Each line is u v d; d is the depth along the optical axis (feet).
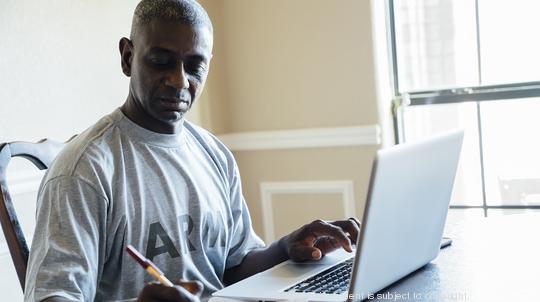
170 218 5.08
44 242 4.42
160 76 4.94
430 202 4.47
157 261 4.98
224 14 10.85
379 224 3.88
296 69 10.48
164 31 4.86
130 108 5.19
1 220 4.98
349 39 10.09
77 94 8.34
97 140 4.92
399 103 10.50
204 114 10.49
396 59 10.47
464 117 10.21
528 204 9.99
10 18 7.57
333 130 10.24
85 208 4.59
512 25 9.78
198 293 3.82
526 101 9.84
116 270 4.90
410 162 4.06
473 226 5.90
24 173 7.57
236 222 5.84
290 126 10.64
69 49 8.25
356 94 10.14
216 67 10.80
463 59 10.11
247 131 10.96
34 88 7.81
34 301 4.17
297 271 4.80
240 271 5.71
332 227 5.08
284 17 10.44
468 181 10.29
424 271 4.65
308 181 10.61
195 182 5.35
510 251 4.98
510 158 10.03
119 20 8.99
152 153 5.16
